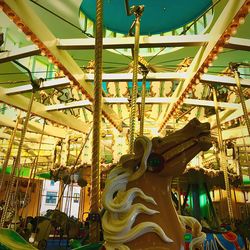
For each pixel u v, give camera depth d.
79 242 2.39
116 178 1.46
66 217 5.41
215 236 3.79
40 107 7.27
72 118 7.84
